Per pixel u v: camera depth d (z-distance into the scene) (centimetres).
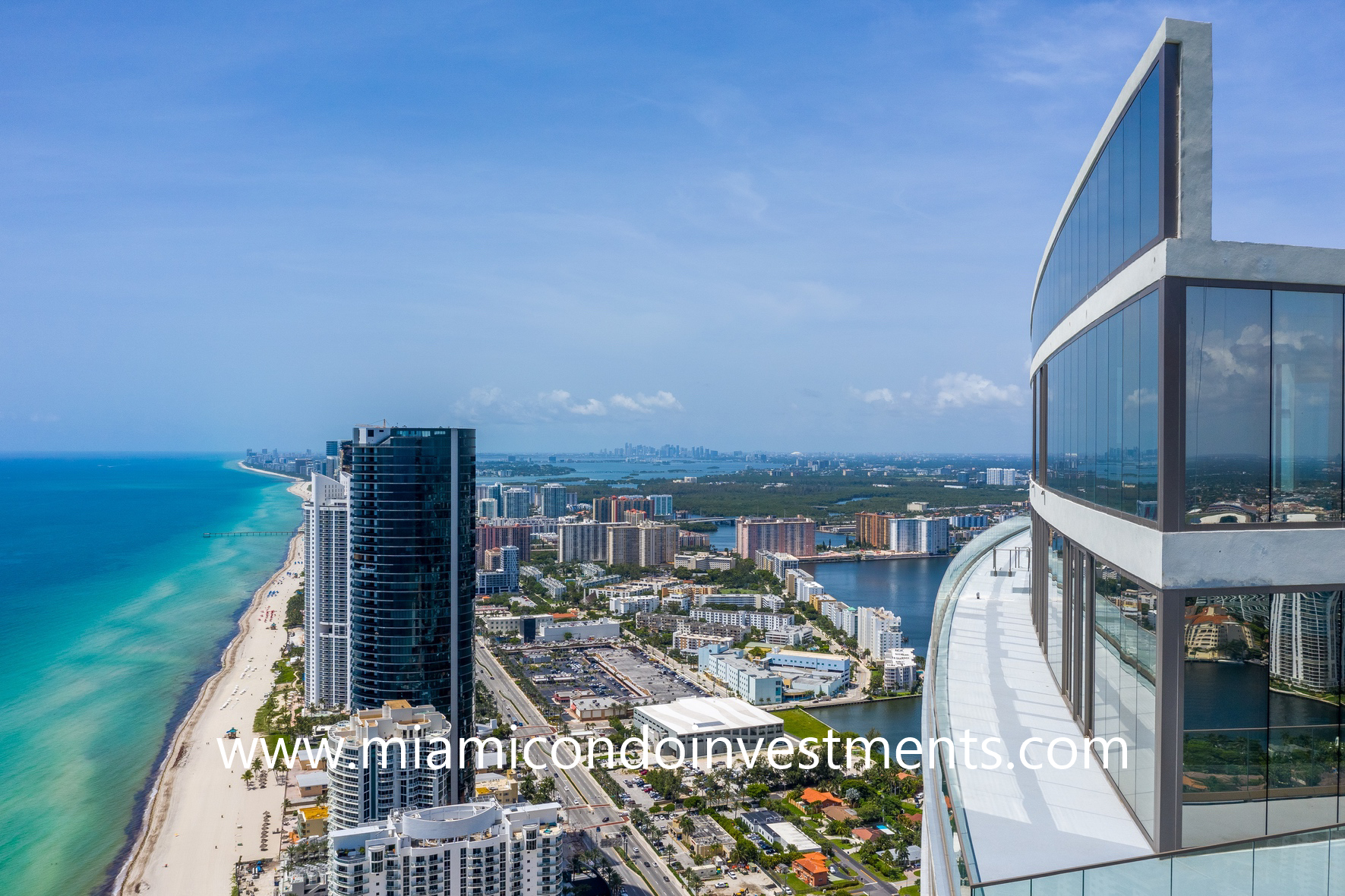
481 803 11900
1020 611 4916
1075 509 3219
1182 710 2217
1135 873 1911
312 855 16138
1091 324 3056
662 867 17450
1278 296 2264
